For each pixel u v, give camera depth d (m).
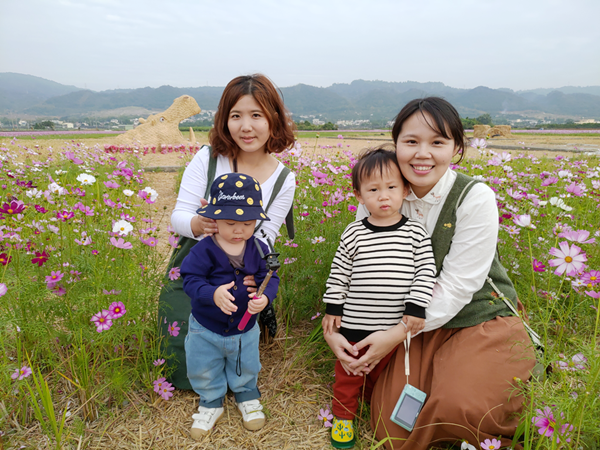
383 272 1.57
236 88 1.76
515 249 2.40
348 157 5.04
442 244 1.64
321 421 1.64
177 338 1.79
